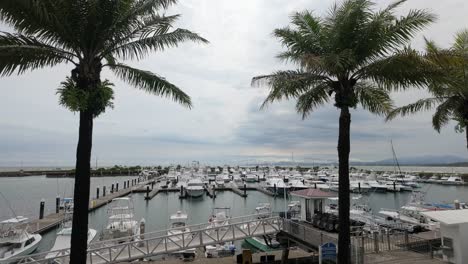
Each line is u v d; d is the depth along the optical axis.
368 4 10.71
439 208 30.14
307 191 20.59
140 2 9.49
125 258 16.14
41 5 7.67
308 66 9.52
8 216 39.25
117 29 9.26
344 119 10.90
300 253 19.06
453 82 11.55
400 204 49.97
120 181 95.06
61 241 23.14
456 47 14.02
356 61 10.66
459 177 77.81
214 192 58.19
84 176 8.47
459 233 11.52
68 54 8.87
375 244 14.01
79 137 8.51
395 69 9.95
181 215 35.62
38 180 103.00
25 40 8.32
